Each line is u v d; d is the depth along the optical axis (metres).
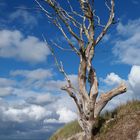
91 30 21.95
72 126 27.36
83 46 21.61
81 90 21.48
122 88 21.36
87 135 21.52
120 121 21.19
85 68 21.64
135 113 21.25
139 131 19.47
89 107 21.25
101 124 21.94
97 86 21.48
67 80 21.67
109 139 20.31
